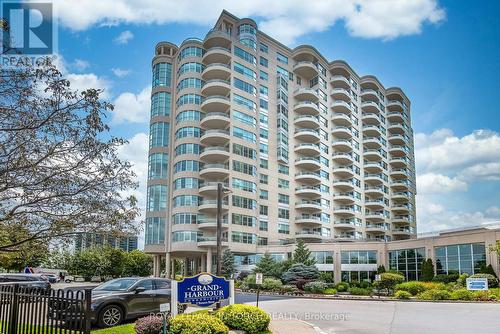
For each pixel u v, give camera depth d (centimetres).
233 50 6081
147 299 1413
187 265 7006
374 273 5291
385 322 1633
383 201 8344
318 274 4425
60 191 887
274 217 6228
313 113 7156
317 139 7056
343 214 7388
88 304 865
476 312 2003
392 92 9219
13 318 1014
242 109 5969
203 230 5547
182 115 5894
